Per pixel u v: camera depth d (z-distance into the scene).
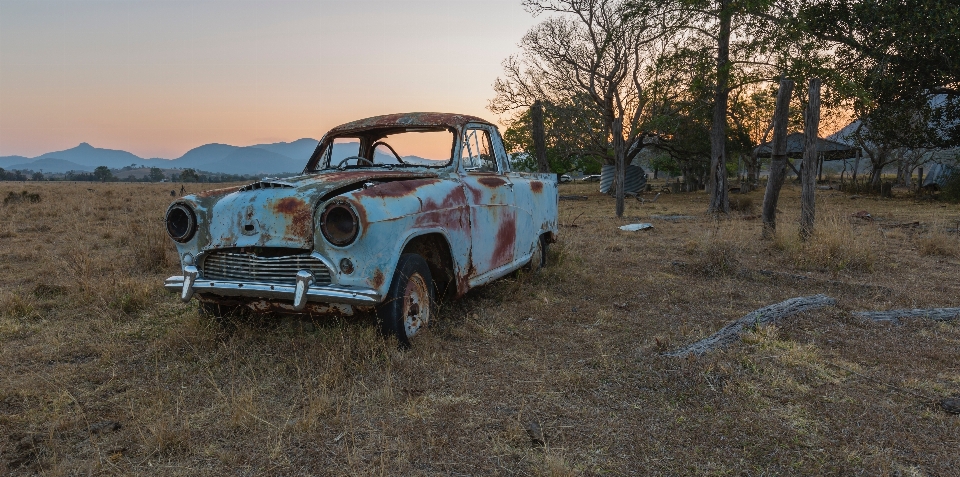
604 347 3.92
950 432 2.65
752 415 2.80
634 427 2.73
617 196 15.80
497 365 3.60
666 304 5.19
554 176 7.00
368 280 3.45
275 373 3.47
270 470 2.40
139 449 2.61
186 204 3.75
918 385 3.20
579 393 3.13
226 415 2.93
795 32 15.38
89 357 3.93
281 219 3.52
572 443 2.59
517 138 28.41
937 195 24.17
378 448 2.56
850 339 3.98
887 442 2.55
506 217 5.27
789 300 4.70
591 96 29.80
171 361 3.76
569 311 4.92
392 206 3.59
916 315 4.50
